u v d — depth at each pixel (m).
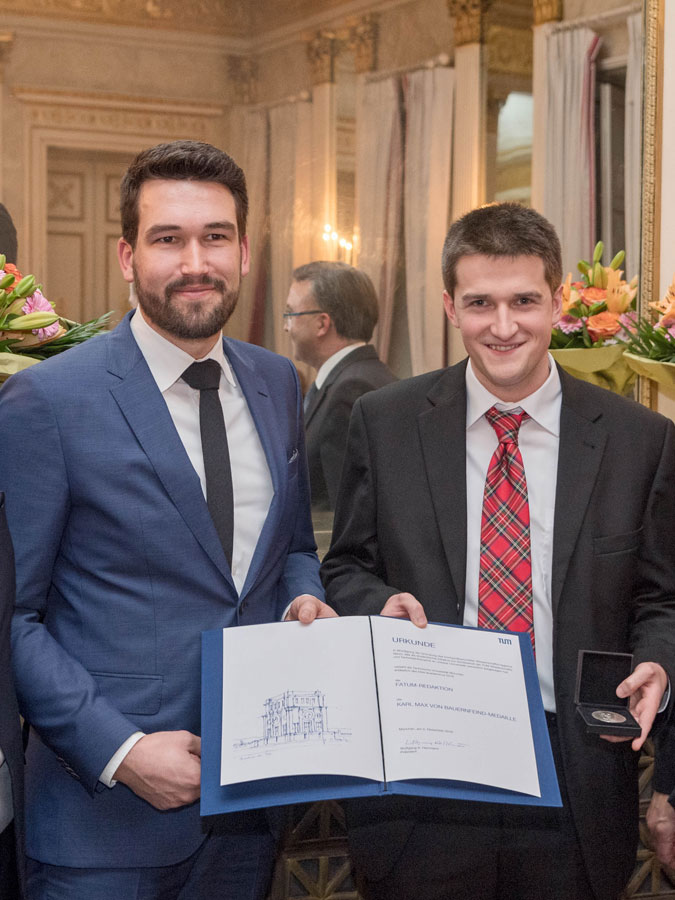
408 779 1.40
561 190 3.03
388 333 2.93
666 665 1.59
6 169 2.67
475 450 1.74
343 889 2.42
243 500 1.64
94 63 2.73
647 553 1.72
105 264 2.79
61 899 1.53
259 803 1.37
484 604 1.67
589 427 1.71
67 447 1.52
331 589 1.79
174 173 1.53
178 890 1.62
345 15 2.87
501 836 1.66
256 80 2.85
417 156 2.96
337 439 2.85
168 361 1.60
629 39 2.94
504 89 3.01
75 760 1.44
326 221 2.89
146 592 1.54
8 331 1.87
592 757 1.61
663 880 2.59
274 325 2.85
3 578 1.40
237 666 1.47
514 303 1.60
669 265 2.96
